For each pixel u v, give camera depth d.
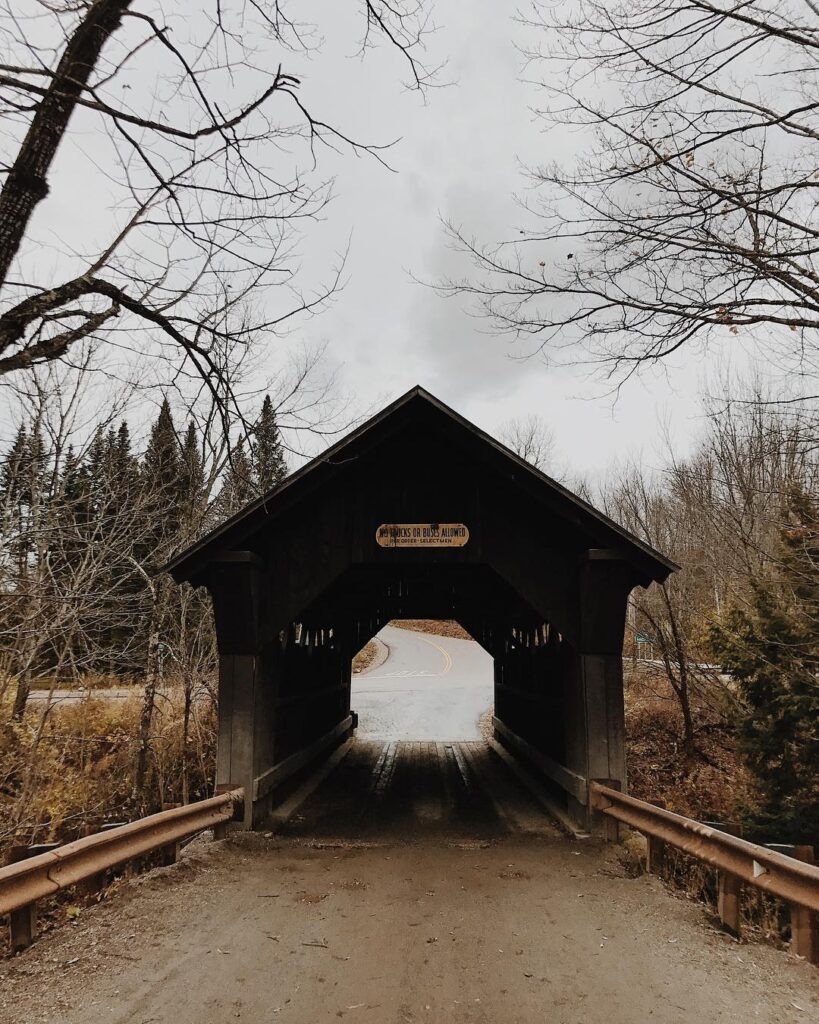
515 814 8.23
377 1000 3.30
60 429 9.20
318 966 3.71
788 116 4.07
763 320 4.42
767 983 3.46
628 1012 3.17
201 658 11.65
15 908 3.59
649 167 4.34
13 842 8.52
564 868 5.76
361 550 7.54
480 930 4.27
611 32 4.20
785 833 8.34
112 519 9.77
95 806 9.74
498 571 7.43
